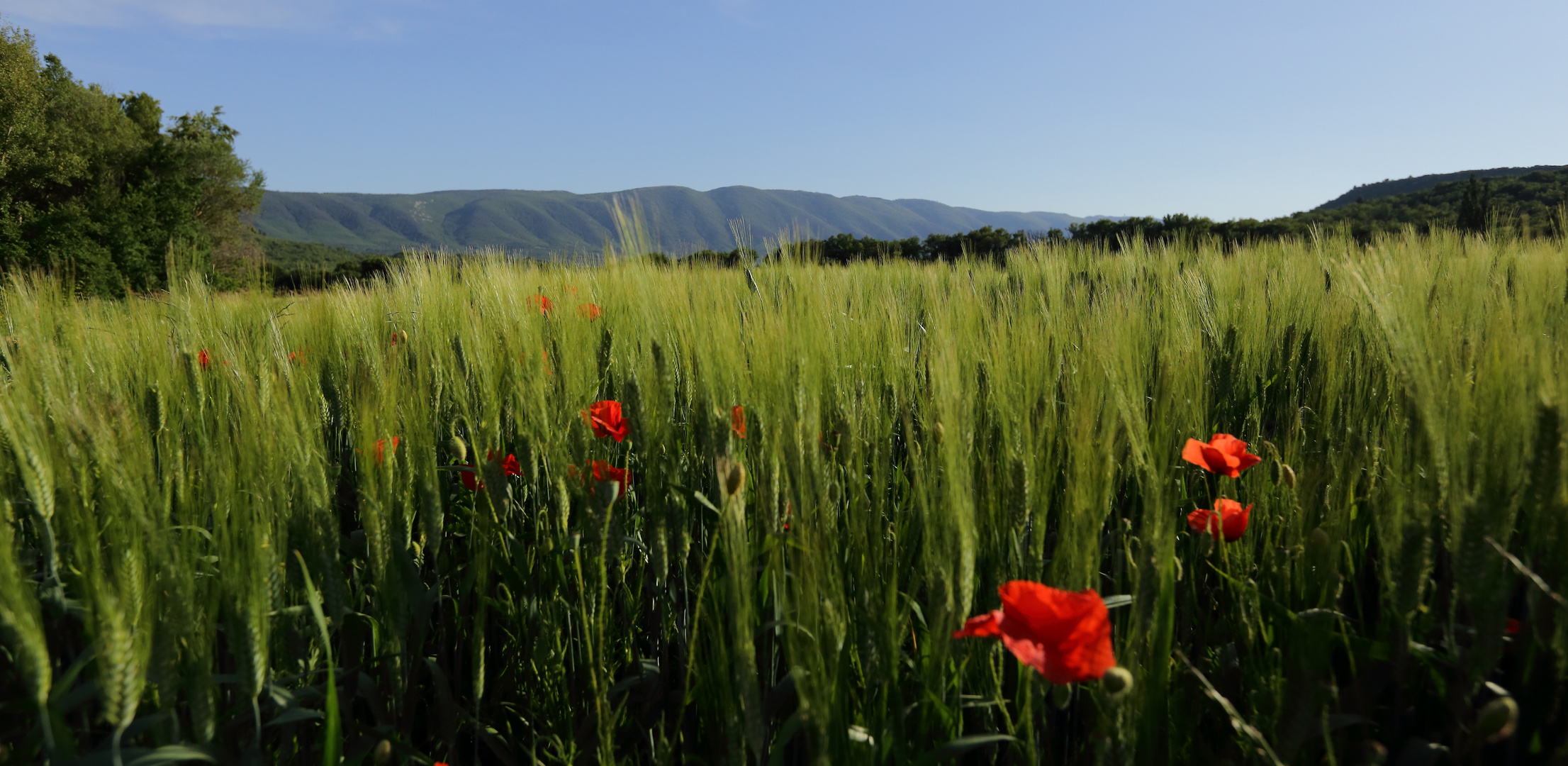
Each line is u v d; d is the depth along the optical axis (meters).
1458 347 1.64
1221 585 1.60
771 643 1.48
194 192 36.09
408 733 1.54
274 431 1.49
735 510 1.15
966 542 1.12
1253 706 1.28
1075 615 0.97
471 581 1.64
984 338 2.33
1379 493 1.43
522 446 1.74
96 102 35.72
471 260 3.97
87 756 1.03
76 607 1.33
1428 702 1.33
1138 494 1.76
